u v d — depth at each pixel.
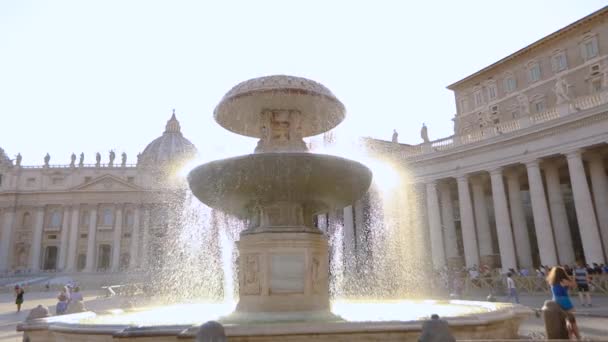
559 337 5.71
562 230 27.05
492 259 29.70
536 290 21.61
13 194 79.06
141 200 75.62
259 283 7.26
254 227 7.86
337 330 5.28
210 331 3.80
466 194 28.89
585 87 35.56
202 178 7.52
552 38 37.91
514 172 29.61
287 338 5.24
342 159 7.18
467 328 5.73
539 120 26.53
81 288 52.56
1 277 66.12
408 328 5.33
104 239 76.69
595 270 20.66
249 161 7.02
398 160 31.22
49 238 78.62
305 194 7.58
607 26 34.47
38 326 7.00
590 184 30.55
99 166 80.88
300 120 8.47
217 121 8.89
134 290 37.19
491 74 43.78
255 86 7.86
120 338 5.33
